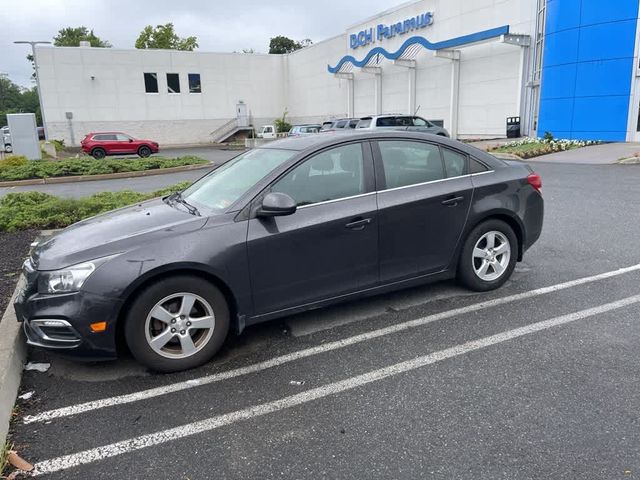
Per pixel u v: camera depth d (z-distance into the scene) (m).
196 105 44.06
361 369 3.55
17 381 3.45
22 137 21.89
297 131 27.50
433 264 4.52
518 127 24.02
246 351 3.89
